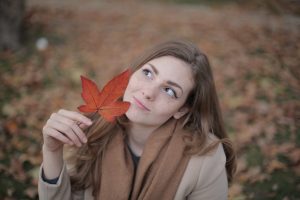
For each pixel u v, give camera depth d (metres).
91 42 6.34
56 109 4.06
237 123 3.67
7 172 2.97
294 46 5.87
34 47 5.96
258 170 2.97
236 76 4.71
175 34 6.70
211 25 7.35
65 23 7.40
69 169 1.81
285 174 2.93
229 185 2.00
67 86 4.64
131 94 1.55
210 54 5.52
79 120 1.40
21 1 5.91
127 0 10.59
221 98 4.18
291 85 4.47
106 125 1.70
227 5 9.88
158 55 1.60
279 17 8.16
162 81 1.52
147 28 7.21
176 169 1.63
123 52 5.84
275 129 3.49
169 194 1.62
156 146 1.63
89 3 9.73
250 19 7.96
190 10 9.30
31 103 4.12
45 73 4.97
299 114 3.78
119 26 7.42
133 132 1.71
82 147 1.76
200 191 1.67
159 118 1.55
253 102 4.04
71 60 5.47
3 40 5.78
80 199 1.82
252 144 3.32
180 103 1.58
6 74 4.88
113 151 1.69
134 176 1.71
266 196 2.73
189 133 1.68
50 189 1.56
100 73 5.06
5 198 2.72
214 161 1.66
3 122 3.67
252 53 5.52
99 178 1.72
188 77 1.58
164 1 10.55
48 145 1.48
